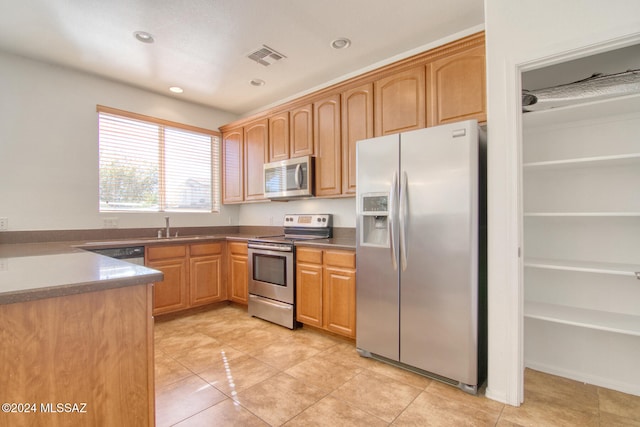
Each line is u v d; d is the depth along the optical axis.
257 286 3.40
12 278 1.15
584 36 1.67
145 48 2.75
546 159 2.23
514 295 1.85
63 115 3.12
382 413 1.76
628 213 1.76
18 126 2.88
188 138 4.12
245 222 4.62
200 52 2.83
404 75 2.62
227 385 2.05
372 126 2.81
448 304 2.03
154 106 3.77
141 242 3.11
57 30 2.47
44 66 3.01
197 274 3.56
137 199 3.64
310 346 2.68
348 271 2.62
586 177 2.12
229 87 3.62
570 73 2.12
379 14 2.32
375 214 2.38
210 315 3.53
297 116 3.46
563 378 2.16
